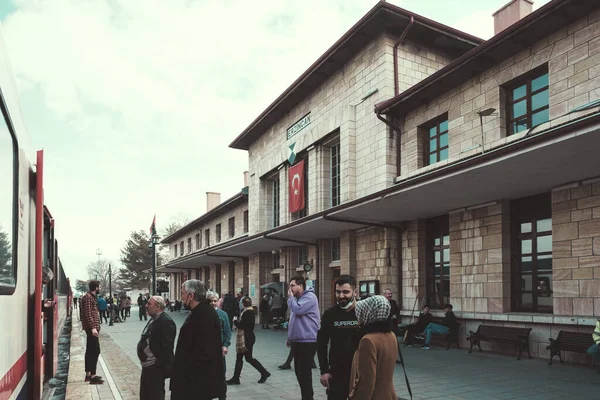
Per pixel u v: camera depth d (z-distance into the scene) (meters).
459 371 9.73
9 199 3.31
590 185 10.39
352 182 18.06
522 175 10.10
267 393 8.17
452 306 13.86
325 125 19.86
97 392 8.25
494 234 12.66
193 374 4.61
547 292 11.55
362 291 17.12
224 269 34.44
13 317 3.49
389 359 3.42
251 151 28.59
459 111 14.20
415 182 11.16
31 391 4.59
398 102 15.62
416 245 15.52
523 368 10.00
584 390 7.91
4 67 3.14
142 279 77.69
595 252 10.21
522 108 12.70
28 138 4.62
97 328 9.22
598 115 7.14
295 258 23.45
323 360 4.55
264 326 22.50
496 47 12.46
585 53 10.88
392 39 16.92
